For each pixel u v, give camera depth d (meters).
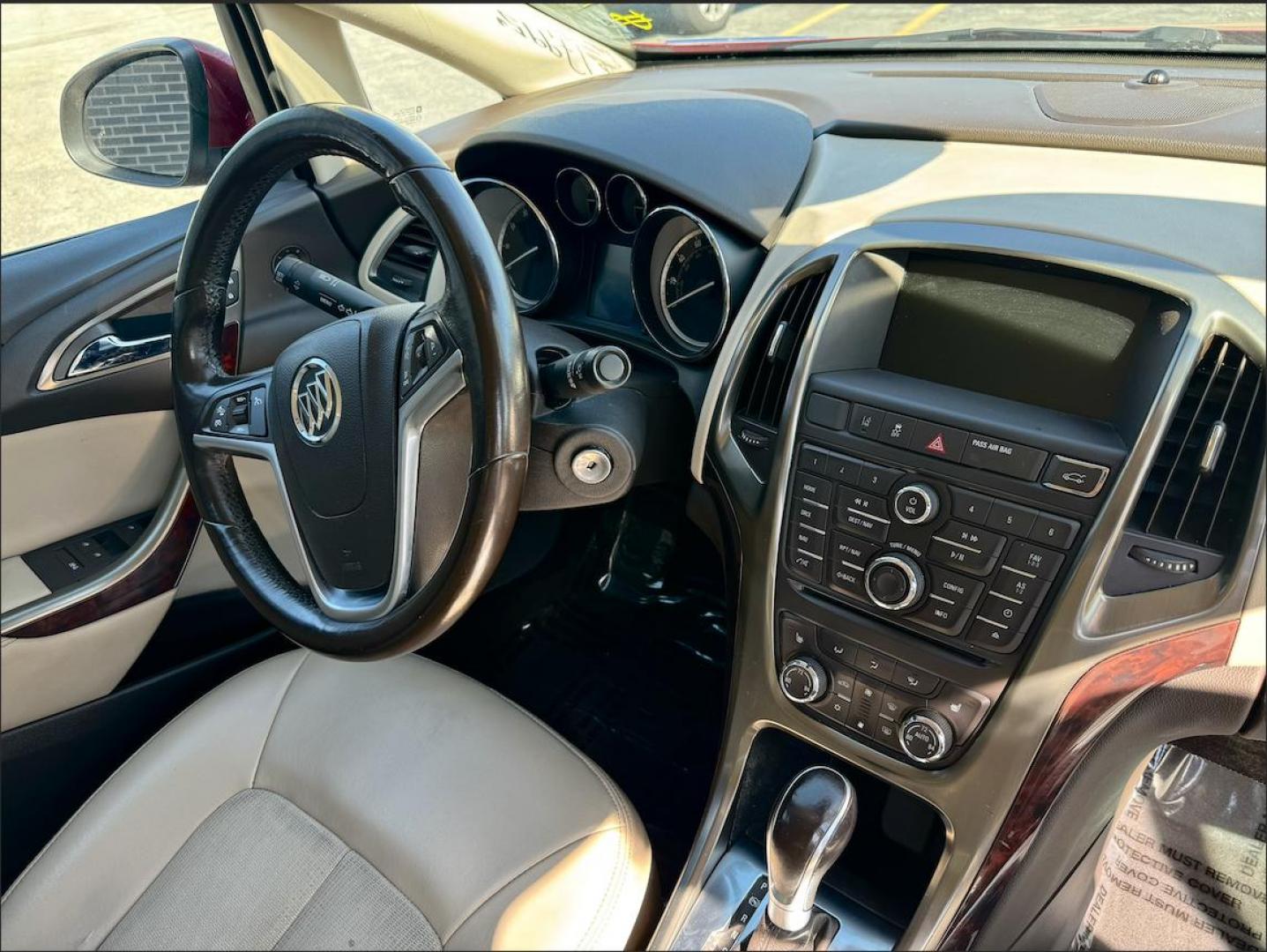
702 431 1.08
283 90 1.41
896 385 0.96
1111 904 1.38
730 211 1.06
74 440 1.23
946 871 0.99
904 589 0.92
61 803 1.27
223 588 1.40
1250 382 0.80
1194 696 0.92
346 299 0.99
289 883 0.98
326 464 0.92
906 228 0.96
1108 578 0.85
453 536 0.88
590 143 1.16
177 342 1.04
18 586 1.18
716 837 1.09
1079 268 0.86
